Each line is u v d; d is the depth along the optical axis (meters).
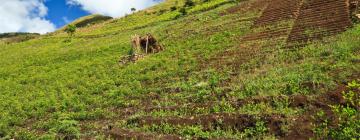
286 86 18.42
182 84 24.94
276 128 14.54
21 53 61.19
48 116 24.36
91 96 27.12
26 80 38.09
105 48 47.50
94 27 83.50
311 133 13.73
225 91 20.58
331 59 21.83
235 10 50.38
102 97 26.33
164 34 48.62
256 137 14.40
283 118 14.89
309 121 14.48
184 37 42.78
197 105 18.89
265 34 33.50
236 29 38.94
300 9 37.41
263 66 24.61
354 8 33.25
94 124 20.17
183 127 16.39
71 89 31.19
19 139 20.34
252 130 14.82
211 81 23.31
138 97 24.52
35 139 19.06
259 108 16.78
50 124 21.38
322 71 19.91
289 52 26.16
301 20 34.09
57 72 39.31
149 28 59.38
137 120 18.41
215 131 15.49
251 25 38.75
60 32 88.56
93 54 46.09
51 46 63.91
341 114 13.63
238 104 17.70
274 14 39.19
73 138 18.14
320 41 26.89
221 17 48.69
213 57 30.75
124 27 72.00
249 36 34.56
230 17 46.69
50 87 32.84
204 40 38.34
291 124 14.41
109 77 32.12
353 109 13.73
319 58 22.80
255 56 27.53
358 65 19.23
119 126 18.55
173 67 30.50
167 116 18.36
